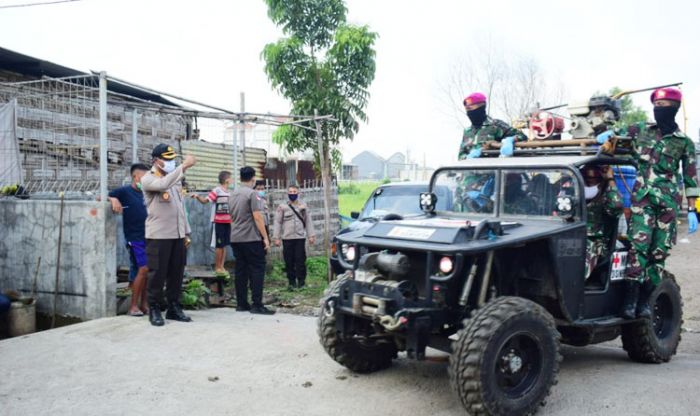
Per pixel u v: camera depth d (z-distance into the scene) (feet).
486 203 18.07
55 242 25.67
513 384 14.39
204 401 15.61
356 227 28.89
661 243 18.37
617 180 18.70
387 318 14.26
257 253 26.73
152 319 23.02
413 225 15.58
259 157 52.47
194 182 45.06
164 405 15.33
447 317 14.89
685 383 16.93
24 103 30.55
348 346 17.28
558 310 16.43
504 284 15.92
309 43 52.49
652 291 18.86
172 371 17.93
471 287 14.65
